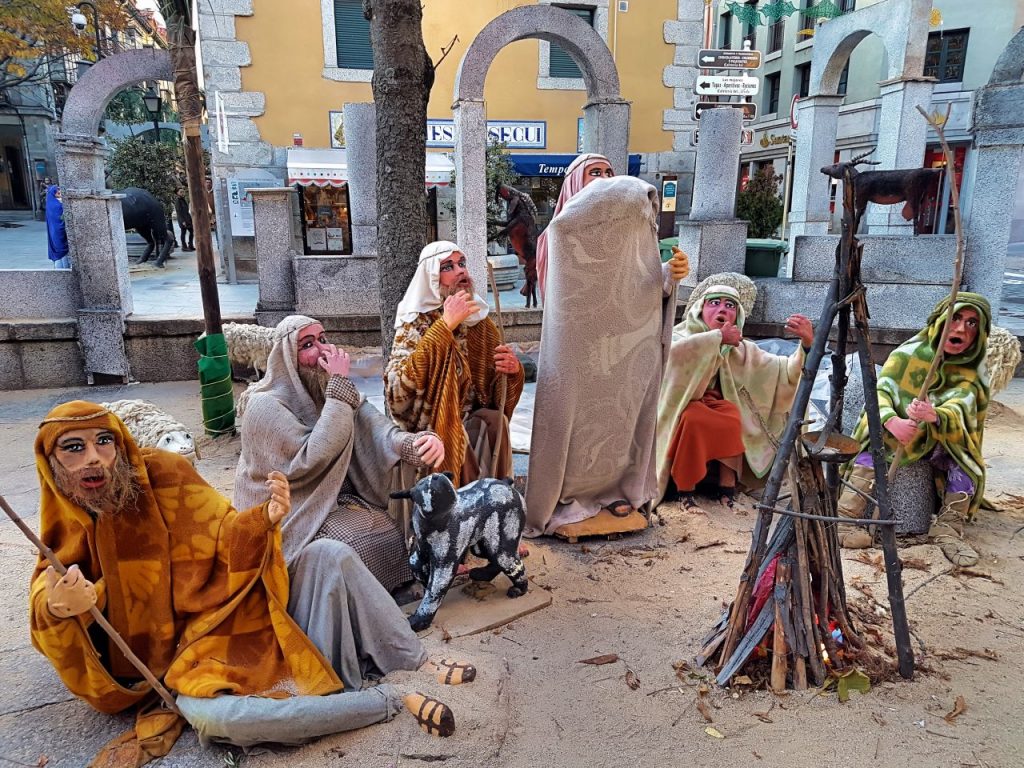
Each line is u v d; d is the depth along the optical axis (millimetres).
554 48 13898
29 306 7262
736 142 7844
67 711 2562
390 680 2627
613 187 3477
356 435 3357
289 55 12195
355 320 7840
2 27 14664
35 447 2182
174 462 2475
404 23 4184
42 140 27359
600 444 3904
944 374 3941
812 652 2656
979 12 17531
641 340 3787
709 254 7973
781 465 2617
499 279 10875
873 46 18719
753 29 23328
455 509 3004
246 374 7430
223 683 2320
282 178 12328
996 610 3268
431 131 13406
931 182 7332
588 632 3092
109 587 2363
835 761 2328
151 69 6781
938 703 2609
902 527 3979
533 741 2418
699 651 2918
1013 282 14156
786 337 7930
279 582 2477
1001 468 5113
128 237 16094
